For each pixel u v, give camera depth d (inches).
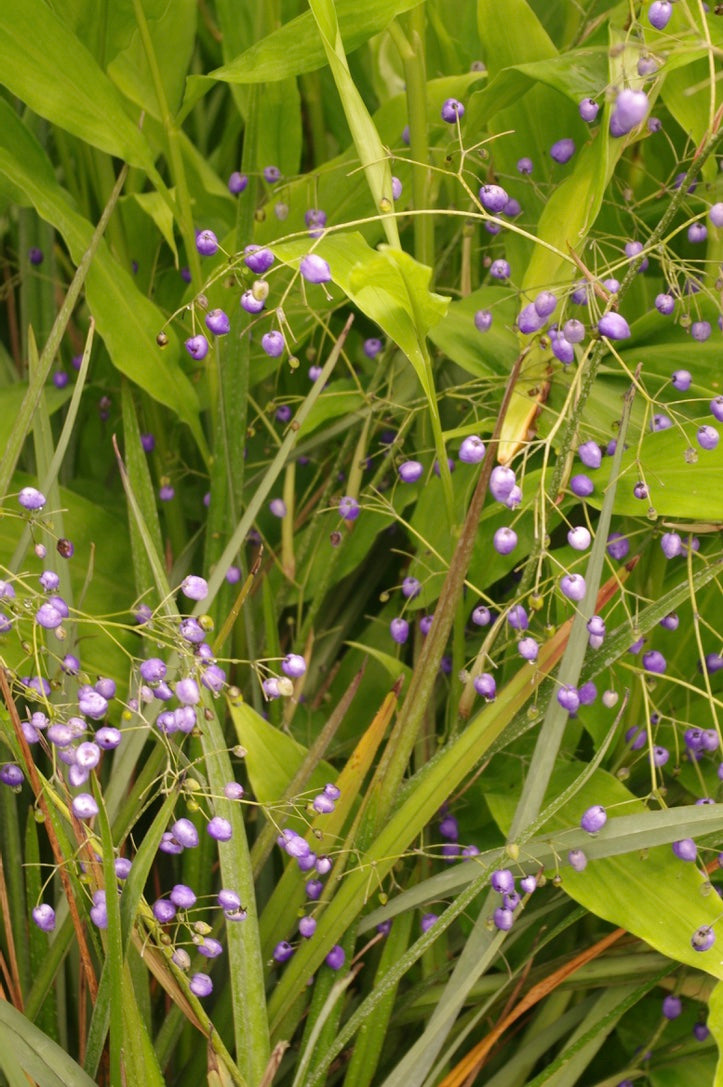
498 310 49.3
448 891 45.6
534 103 48.5
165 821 41.1
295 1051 46.3
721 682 49.1
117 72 52.4
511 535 43.2
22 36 46.8
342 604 52.7
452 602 43.5
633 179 50.0
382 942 47.5
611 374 48.4
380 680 51.1
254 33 53.5
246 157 48.0
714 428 44.8
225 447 48.2
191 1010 42.1
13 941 44.7
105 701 41.4
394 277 41.9
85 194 52.5
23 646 43.1
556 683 43.5
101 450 55.1
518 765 47.6
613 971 46.3
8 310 56.4
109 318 47.8
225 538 48.7
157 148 53.6
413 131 47.6
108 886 39.8
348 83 42.7
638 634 44.0
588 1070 49.3
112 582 49.6
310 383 54.0
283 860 48.4
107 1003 41.9
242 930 43.3
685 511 44.1
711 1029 41.8
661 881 43.9
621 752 48.4
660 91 46.7
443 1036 43.1
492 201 43.3
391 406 50.1
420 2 45.2
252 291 41.7
